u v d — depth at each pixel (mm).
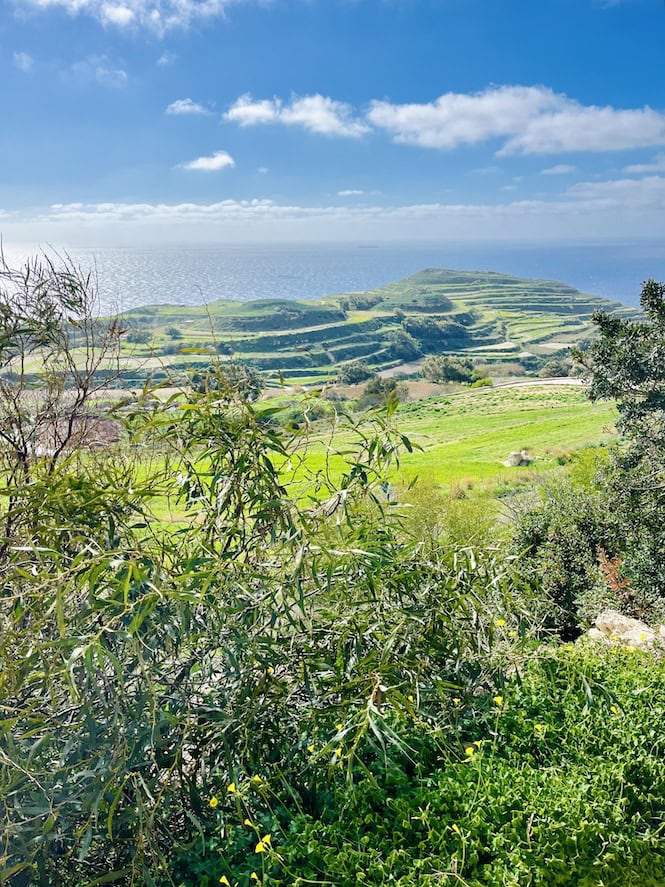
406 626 3217
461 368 102250
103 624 2645
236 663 2660
